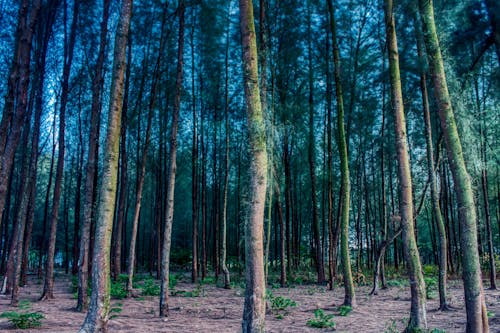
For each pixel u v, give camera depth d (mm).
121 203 17469
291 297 13648
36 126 12734
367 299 13016
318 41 18438
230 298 13320
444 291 10281
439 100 5859
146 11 18469
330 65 18188
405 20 11008
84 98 21719
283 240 17594
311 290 15836
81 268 10305
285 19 17984
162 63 18625
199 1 17766
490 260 16062
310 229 28359
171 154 9984
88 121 23328
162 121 22656
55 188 12570
